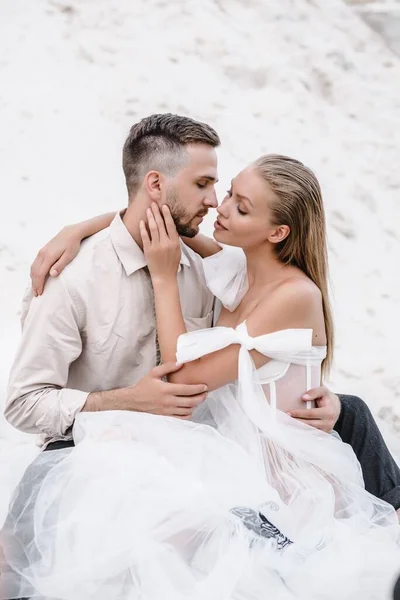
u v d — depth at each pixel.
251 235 2.81
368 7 7.91
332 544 2.60
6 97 6.46
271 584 2.47
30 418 2.82
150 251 2.78
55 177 5.92
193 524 2.50
